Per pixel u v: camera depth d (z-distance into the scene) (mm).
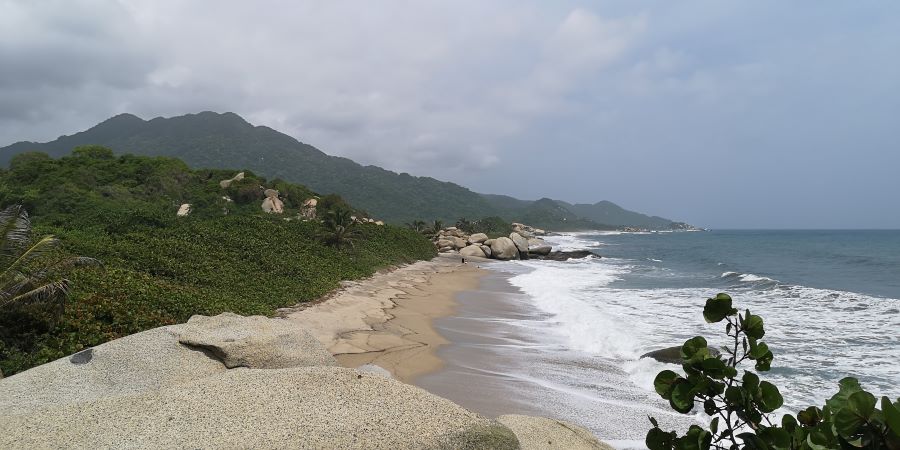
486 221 110812
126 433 3975
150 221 24062
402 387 4723
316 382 4793
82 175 35719
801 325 14570
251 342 7453
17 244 8922
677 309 17672
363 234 35281
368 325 13664
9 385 6117
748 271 35031
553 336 13508
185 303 12281
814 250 61312
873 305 18141
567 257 52531
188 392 4625
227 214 35375
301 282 19109
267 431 3904
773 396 2088
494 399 8680
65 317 9422
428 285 24703
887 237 121812
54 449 3816
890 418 1569
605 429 7445
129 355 7051
